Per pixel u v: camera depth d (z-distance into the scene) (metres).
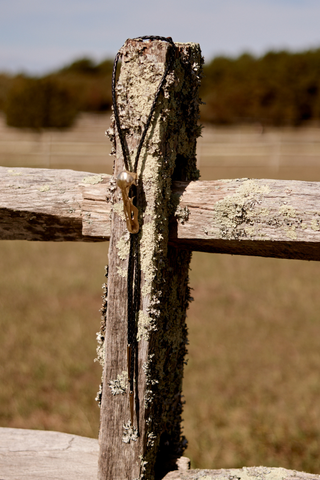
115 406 1.34
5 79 40.56
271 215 1.22
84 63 47.31
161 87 1.25
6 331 4.84
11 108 26.47
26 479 1.50
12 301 5.72
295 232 1.20
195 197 1.31
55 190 1.46
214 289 6.25
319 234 1.18
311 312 5.37
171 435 1.56
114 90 1.29
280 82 31.78
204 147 21.25
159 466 1.46
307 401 3.55
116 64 1.28
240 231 1.25
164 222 1.31
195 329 4.89
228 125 31.89
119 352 1.33
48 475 1.51
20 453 1.61
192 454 2.91
